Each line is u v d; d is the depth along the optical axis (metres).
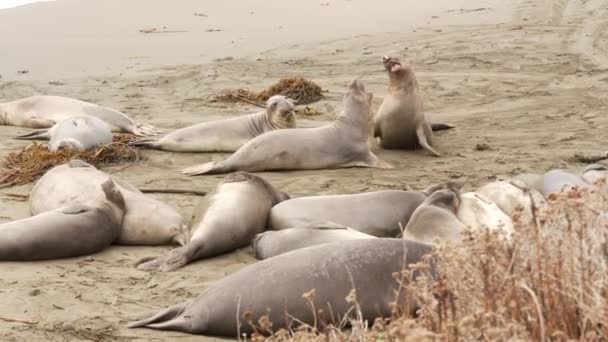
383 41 56.94
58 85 46.06
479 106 37.50
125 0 76.75
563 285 10.27
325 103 39.03
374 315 13.64
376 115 29.86
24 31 65.88
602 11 61.72
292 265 13.98
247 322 13.80
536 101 37.56
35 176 25.77
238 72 48.16
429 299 10.66
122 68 51.69
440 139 31.61
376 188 24.58
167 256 18.20
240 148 27.08
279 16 70.94
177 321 14.42
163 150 29.66
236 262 18.34
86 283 16.98
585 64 45.00
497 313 9.99
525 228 11.00
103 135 29.02
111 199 19.50
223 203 19.25
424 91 40.88
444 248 11.48
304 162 26.81
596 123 32.81
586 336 9.71
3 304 15.78
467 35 56.03
